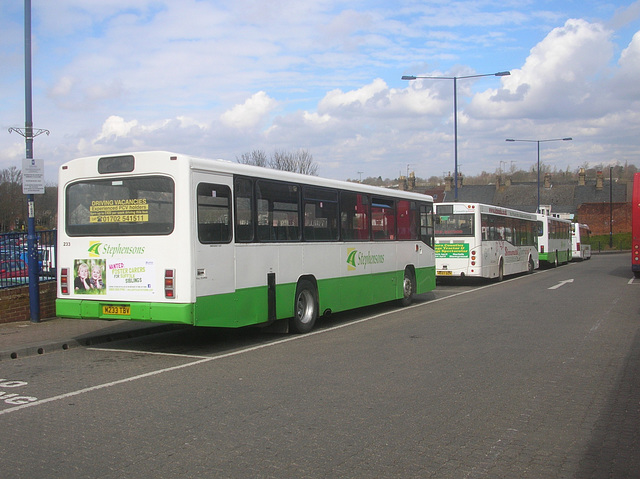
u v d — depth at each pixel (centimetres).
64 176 984
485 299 1734
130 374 799
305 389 704
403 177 8562
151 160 912
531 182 8931
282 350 969
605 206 7369
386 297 1463
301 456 486
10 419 596
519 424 571
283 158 4106
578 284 2227
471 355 905
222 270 945
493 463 472
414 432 546
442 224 2195
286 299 1095
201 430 554
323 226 1217
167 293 896
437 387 711
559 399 659
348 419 586
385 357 895
